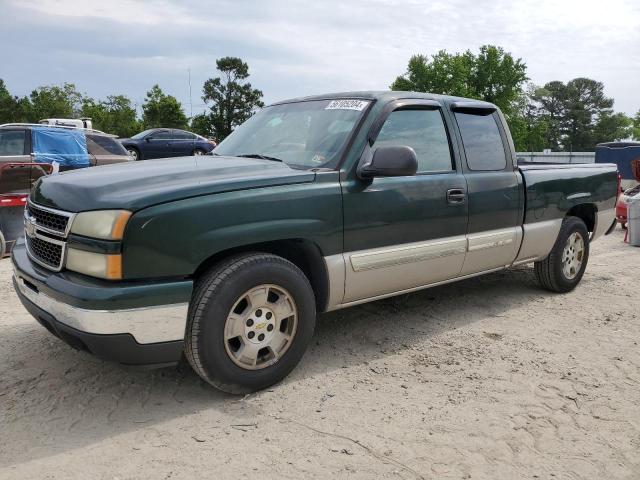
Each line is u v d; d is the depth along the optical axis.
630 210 9.18
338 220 3.66
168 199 3.01
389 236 3.96
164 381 3.57
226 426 3.05
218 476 2.61
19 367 3.73
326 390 3.52
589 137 122.19
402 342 4.38
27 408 3.20
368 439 2.96
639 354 4.25
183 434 2.96
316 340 4.37
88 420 3.09
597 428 3.15
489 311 5.21
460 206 4.41
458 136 4.56
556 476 2.71
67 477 2.58
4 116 63.12
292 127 4.28
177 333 3.05
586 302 5.59
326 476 2.64
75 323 2.92
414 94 4.41
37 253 3.42
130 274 2.93
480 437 3.02
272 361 3.45
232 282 3.18
